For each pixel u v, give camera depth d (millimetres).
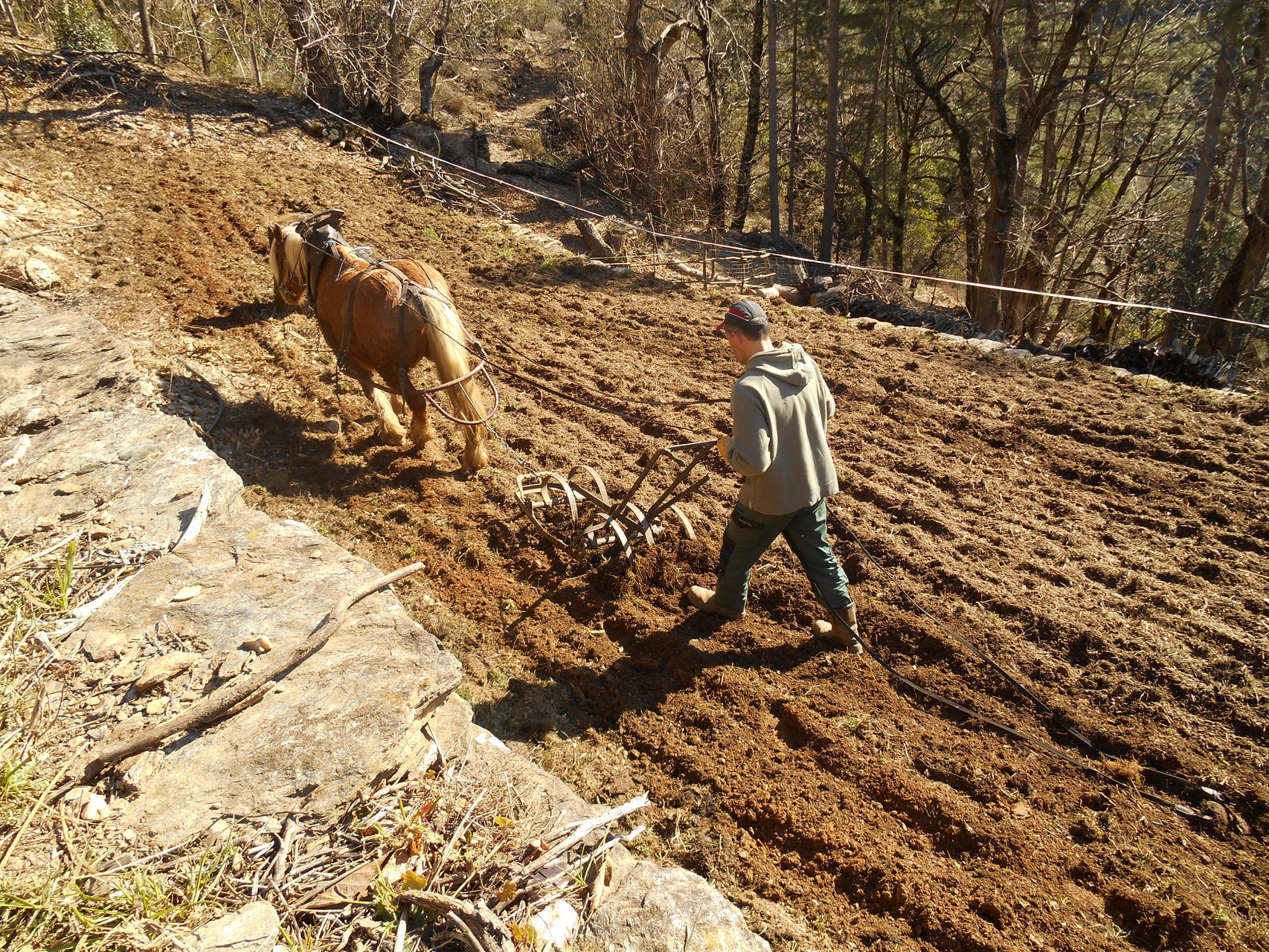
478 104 25578
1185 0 18906
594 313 10453
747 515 4516
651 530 5379
